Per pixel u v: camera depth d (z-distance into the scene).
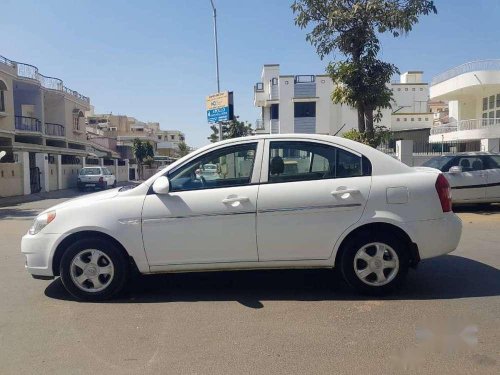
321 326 3.92
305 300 4.61
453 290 4.83
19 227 11.30
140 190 4.72
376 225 4.61
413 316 4.11
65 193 27.47
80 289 4.70
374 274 4.63
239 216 4.57
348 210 4.56
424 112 43.16
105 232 4.59
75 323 4.11
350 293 4.79
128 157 63.44
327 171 4.70
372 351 3.44
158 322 4.10
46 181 29.19
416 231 4.54
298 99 37.56
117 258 4.66
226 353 3.45
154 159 66.12
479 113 26.81
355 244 4.59
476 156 11.31
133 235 4.60
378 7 10.46
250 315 4.23
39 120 33.38
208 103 19.44
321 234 4.58
